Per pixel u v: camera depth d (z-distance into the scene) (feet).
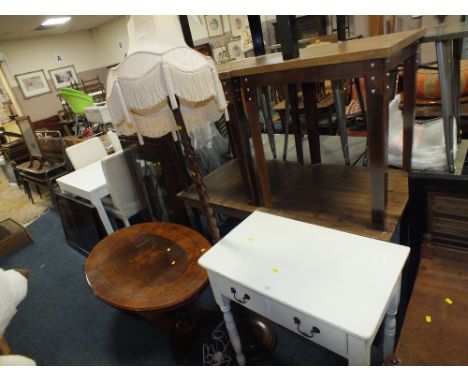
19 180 13.92
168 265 4.64
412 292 3.50
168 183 6.75
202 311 5.36
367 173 5.80
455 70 5.47
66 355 5.39
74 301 6.65
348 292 2.77
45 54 22.81
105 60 26.17
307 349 4.69
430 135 6.15
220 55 21.06
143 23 2.88
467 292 3.35
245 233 3.90
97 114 13.20
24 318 6.38
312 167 6.52
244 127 4.77
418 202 3.84
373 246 3.29
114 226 8.50
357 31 14.70
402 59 3.69
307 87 5.89
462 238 3.74
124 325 5.80
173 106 2.89
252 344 4.76
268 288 2.98
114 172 7.00
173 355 4.90
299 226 3.87
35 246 9.14
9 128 17.71
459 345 2.84
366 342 2.40
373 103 3.30
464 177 3.49
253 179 5.24
